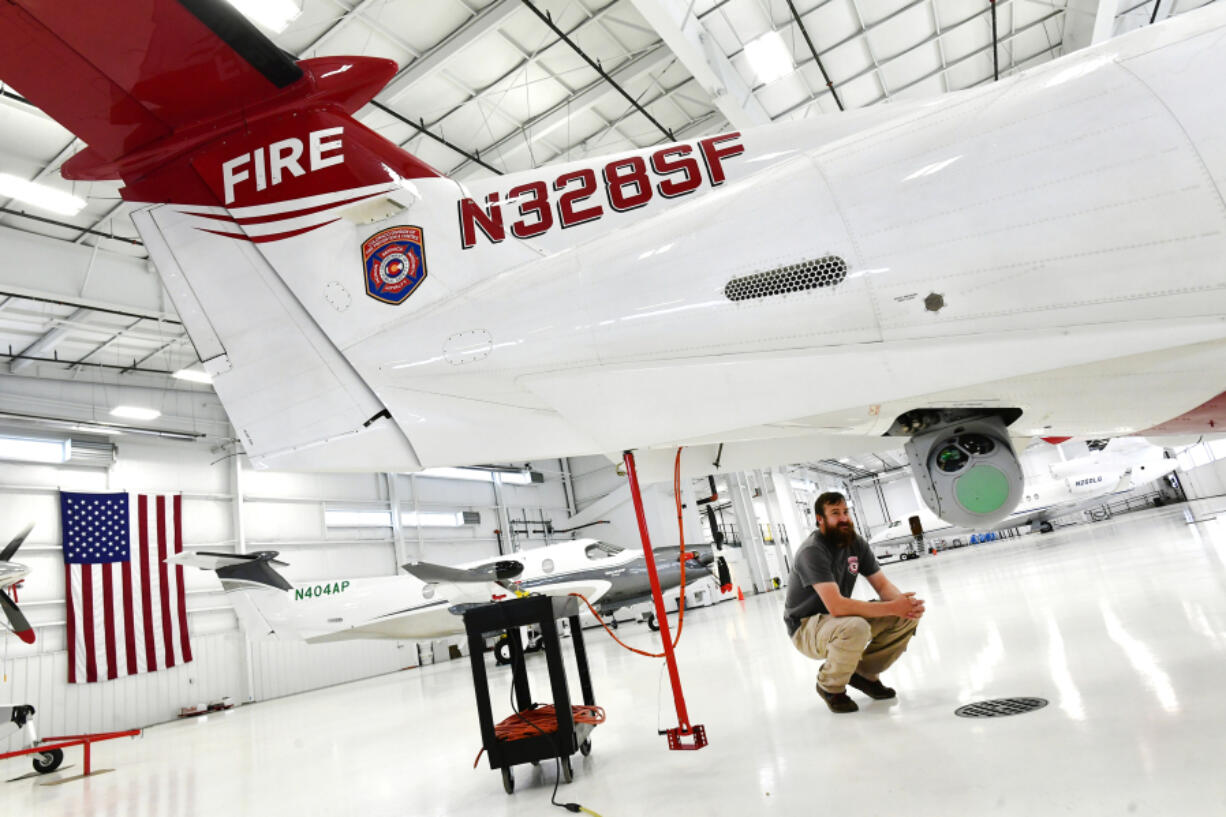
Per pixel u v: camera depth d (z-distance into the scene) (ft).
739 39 29.78
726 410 7.14
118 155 9.18
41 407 41.42
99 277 34.01
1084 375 6.31
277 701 40.73
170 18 6.99
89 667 38.60
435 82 30.53
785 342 6.88
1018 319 6.19
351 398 8.50
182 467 46.26
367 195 8.83
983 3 29.63
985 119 6.72
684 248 7.45
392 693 28.30
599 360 7.47
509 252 8.43
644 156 8.52
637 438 7.54
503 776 7.96
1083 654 9.57
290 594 33.71
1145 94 6.18
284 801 9.75
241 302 9.04
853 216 6.83
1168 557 20.57
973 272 6.32
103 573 40.50
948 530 96.43
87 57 7.39
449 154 34.91
